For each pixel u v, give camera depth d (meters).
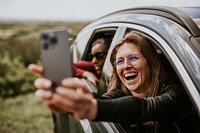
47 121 5.33
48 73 1.04
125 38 1.64
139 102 1.26
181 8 1.75
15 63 8.40
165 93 1.52
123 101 1.21
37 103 6.26
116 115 1.15
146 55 1.60
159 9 1.75
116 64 1.66
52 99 0.89
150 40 1.58
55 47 1.05
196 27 1.48
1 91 6.84
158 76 1.62
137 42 1.60
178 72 1.35
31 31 15.19
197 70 1.31
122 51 1.63
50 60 1.04
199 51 1.36
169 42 1.47
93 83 2.31
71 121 2.39
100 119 1.10
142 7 1.92
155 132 1.61
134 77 1.61
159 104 1.38
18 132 4.92
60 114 2.77
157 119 1.36
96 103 1.02
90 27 2.80
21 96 6.69
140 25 1.73
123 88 1.72
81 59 2.79
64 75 1.04
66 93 0.89
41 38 1.05
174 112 1.44
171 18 1.61
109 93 1.71
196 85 1.28
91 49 2.73
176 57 1.40
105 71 2.00
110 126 1.77
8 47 10.16
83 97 0.92
